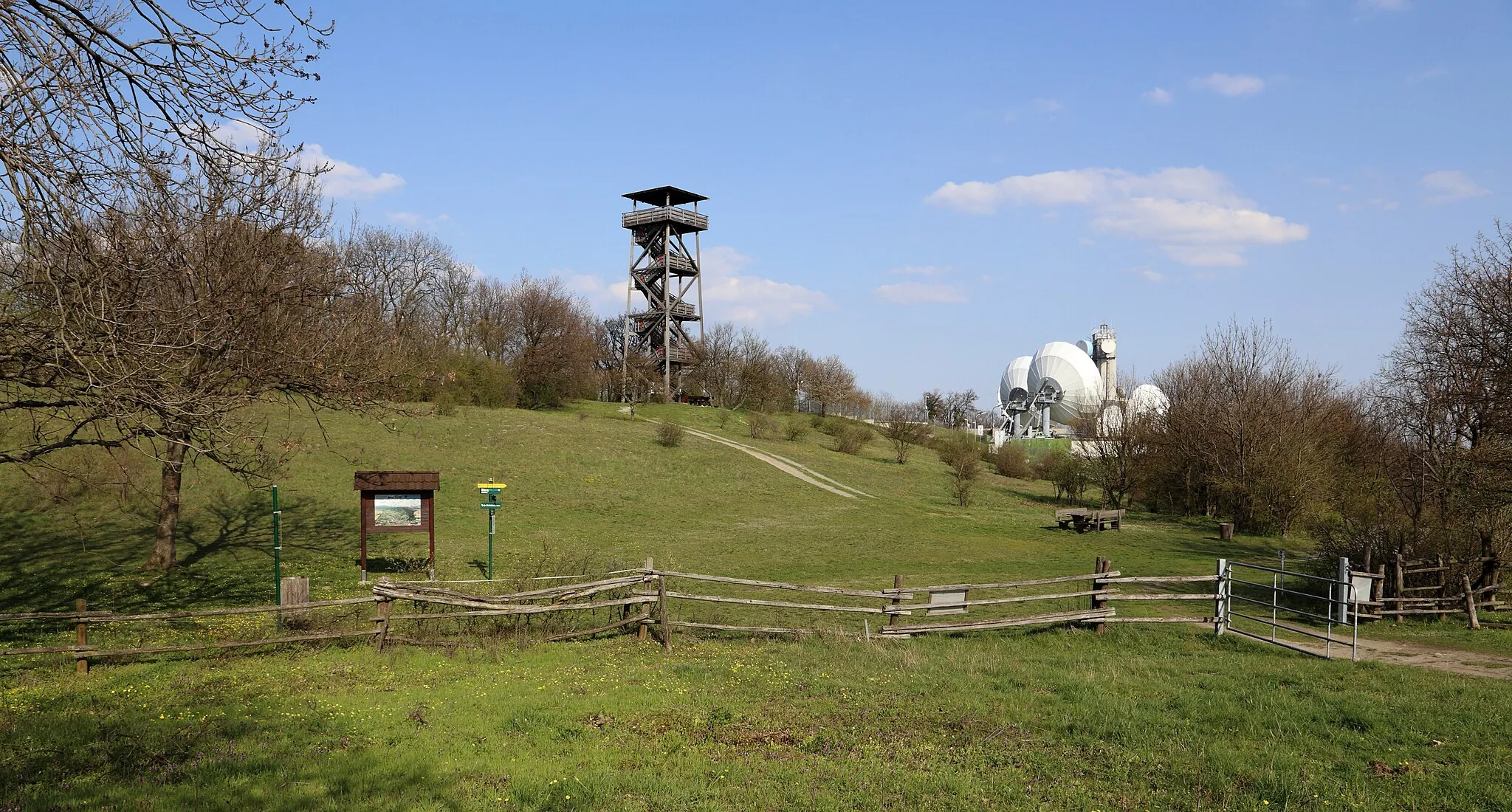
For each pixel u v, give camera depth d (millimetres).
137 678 11719
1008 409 95438
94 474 27953
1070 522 41750
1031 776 8414
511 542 32312
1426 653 14508
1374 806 7504
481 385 70250
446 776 8094
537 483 45469
